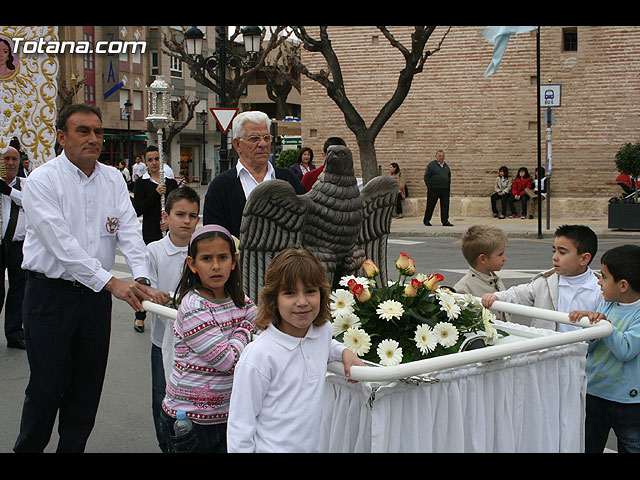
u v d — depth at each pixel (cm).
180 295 318
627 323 338
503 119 1886
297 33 1642
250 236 341
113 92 4506
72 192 378
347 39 1988
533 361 300
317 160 2045
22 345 690
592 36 1786
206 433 312
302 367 262
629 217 1515
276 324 266
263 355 260
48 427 393
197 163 5666
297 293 257
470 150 1923
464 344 297
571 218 1808
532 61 1841
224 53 1838
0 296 662
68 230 367
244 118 411
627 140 1784
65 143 376
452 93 1920
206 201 415
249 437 256
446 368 260
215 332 303
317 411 262
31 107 841
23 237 681
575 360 319
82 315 385
